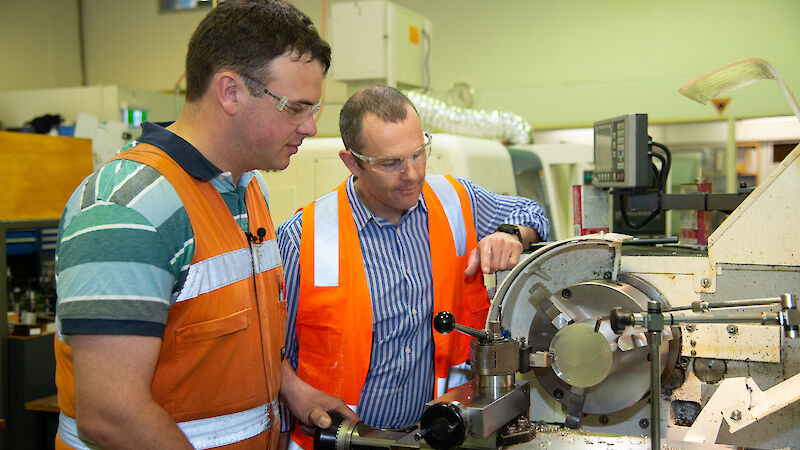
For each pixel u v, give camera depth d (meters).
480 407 1.17
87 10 5.80
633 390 1.38
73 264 1.00
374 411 1.63
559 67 4.80
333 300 1.58
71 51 5.73
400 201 1.54
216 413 1.21
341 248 1.62
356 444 1.26
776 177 1.32
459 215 1.71
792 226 1.31
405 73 3.19
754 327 1.34
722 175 4.33
